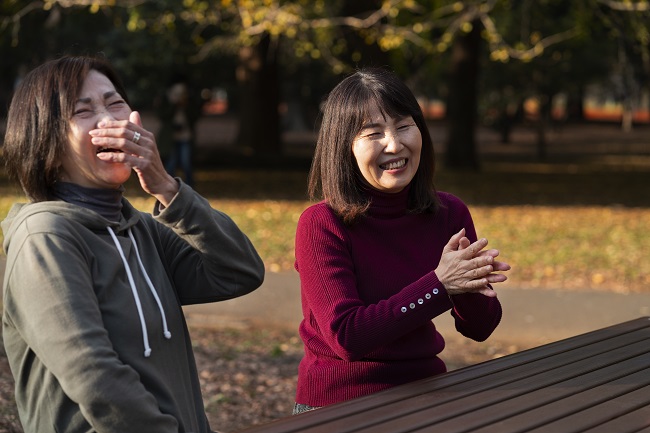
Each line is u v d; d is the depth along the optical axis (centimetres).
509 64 3519
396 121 301
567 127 5853
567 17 2723
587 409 249
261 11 1530
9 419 461
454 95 2630
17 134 252
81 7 1805
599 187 2228
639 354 312
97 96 254
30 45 2280
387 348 302
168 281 270
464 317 313
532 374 286
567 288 958
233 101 4022
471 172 2572
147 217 283
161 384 246
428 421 239
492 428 233
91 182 254
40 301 225
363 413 247
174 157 1764
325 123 311
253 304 858
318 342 308
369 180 304
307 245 302
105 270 243
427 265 310
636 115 6819
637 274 1041
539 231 1391
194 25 2395
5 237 245
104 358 223
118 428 223
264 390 593
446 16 2022
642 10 1611
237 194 1836
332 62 2044
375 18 1608
